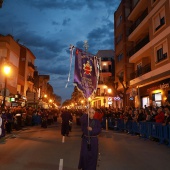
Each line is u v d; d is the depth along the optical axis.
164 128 12.13
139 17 30.53
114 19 39.06
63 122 16.41
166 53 20.80
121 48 34.81
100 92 56.06
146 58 27.48
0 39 34.03
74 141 13.68
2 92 18.00
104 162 8.13
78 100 84.06
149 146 11.70
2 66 30.83
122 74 34.34
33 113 29.44
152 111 15.21
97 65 7.30
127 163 7.99
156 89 22.53
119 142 13.18
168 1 20.44
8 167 7.43
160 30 21.97
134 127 17.06
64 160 8.43
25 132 19.36
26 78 48.34
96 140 6.10
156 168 7.35
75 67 6.78
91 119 6.20
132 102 30.72
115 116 22.22
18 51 39.25
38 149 10.80
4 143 12.76
